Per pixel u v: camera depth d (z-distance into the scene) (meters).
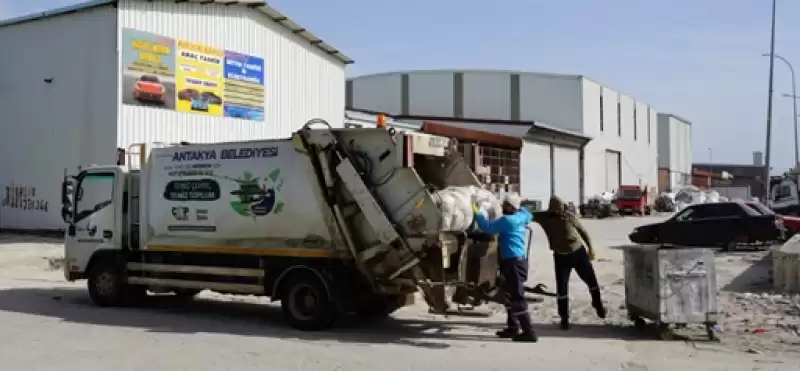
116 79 24.45
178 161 11.95
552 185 57.47
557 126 64.81
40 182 26.28
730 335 9.95
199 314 11.99
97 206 12.73
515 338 9.72
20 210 26.78
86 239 12.81
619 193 57.81
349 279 10.59
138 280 12.25
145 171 12.27
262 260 11.05
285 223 10.85
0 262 19.64
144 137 25.27
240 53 29.20
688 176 105.62
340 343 9.49
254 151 11.18
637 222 45.34
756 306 12.06
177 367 8.02
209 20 27.77
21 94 26.81
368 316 11.79
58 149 25.80
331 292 10.34
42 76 26.27
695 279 9.62
